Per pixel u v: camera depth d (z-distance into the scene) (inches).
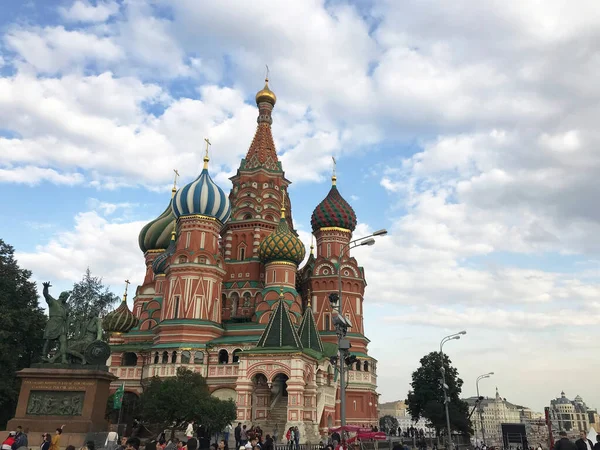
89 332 1494.8
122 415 2420.0
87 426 1320.1
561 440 924.6
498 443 4239.7
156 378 2129.7
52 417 1343.5
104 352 1450.5
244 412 1931.6
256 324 2714.1
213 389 2448.3
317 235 3284.9
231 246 3216.0
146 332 2957.7
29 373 1379.2
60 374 1381.6
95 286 3095.5
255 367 1977.1
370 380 2903.5
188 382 2041.1
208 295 2711.6
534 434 4953.3
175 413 1857.8
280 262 2856.8
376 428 2559.1
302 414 1911.9
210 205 2837.1
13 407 2187.5
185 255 2746.1
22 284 2277.3
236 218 3270.2
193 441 650.2
